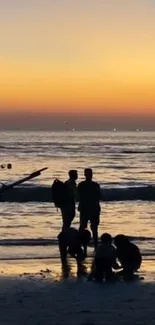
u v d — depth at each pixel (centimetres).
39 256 1520
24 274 1267
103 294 1046
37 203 3114
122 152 10594
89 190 1478
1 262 1438
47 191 3297
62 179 4769
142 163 7519
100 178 5022
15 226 2186
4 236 1909
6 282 1170
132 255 1201
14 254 1548
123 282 1174
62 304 961
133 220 2417
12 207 2911
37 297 1022
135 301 986
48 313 895
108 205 3080
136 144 15525
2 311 909
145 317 866
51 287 1116
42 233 1995
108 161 7856
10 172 5688
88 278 1187
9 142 16212
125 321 838
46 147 12562
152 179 4941
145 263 1430
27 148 11919
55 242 1750
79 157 8731
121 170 6197
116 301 985
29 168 6281
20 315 882
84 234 1318
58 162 7438
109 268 1181
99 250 1186
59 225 2219
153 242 1791
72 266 1367
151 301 985
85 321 836
